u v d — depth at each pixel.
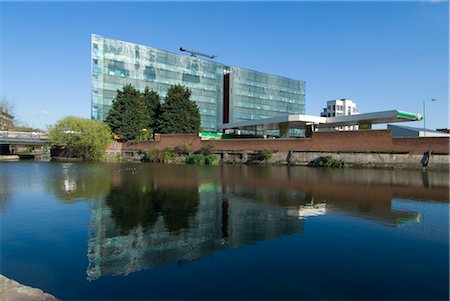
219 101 91.00
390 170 30.78
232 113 93.81
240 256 7.56
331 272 6.59
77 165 40.31
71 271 6.82
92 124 53.88
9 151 66.50
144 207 13.25
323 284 6.06
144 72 75.12
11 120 81.25
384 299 5.48
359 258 7.37
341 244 8.37
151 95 66.00
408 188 18.41
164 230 9.88
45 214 12.01
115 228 10.10
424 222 10.59
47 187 19.12
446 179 22.94
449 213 11.93
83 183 21.09
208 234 9.38
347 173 28.00
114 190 17.91
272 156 42.41
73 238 9.11
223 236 9.16
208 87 88.19
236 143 46.47
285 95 107.75
